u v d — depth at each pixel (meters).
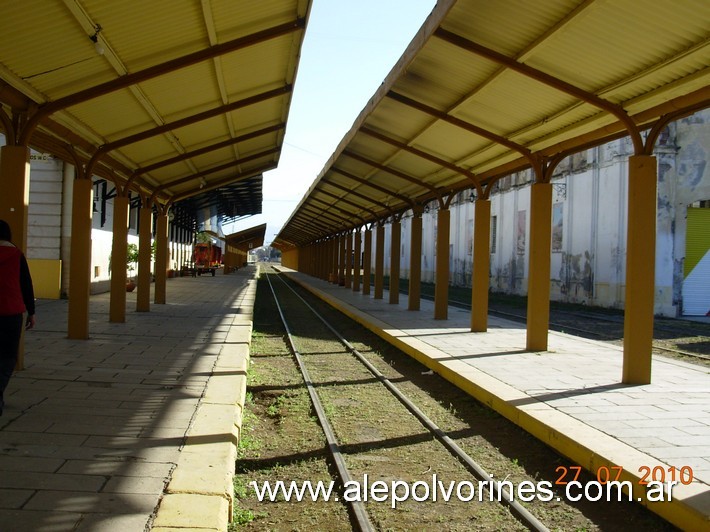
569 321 18.44
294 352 12.01
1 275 5.02
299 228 47.72
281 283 43.06
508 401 7.02
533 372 8.85
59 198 16.59
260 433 6.55
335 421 7.05
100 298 17.77
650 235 8.02
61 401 6.04
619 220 21.62
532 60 7.75
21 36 6.09
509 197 30.78
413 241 19.14
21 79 6.84
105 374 7.49
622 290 21.48
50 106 7.41
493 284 32.56
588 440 5.48
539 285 10.85
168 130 10.17
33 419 5.36
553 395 7.34
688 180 20.08
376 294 24.75
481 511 4.59
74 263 9.98
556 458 5.75
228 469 4.37
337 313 20.86
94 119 9.05
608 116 8.53
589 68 7.50
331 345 13.37
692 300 20.28
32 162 16.56
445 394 8.48
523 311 22.08
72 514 3.49
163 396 6.54
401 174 15.70
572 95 8.00
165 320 13.70
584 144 9.71
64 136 8.98
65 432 5.04
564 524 4.39
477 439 6.38
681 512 4.08
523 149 10.65
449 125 11.02
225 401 6.39
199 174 14.96
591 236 23.36
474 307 13.63
